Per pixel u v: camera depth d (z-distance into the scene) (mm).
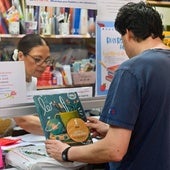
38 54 1598
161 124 1282
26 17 1574
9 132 1821
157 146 1285
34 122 1794
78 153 1306
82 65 1776
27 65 1574
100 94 1823
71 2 1701
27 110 1581
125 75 1244
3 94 1508
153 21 1329
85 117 1526
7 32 1530
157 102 1261
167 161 1305
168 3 2768
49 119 1424
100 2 1783
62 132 1425
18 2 1547
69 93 1553
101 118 1301
